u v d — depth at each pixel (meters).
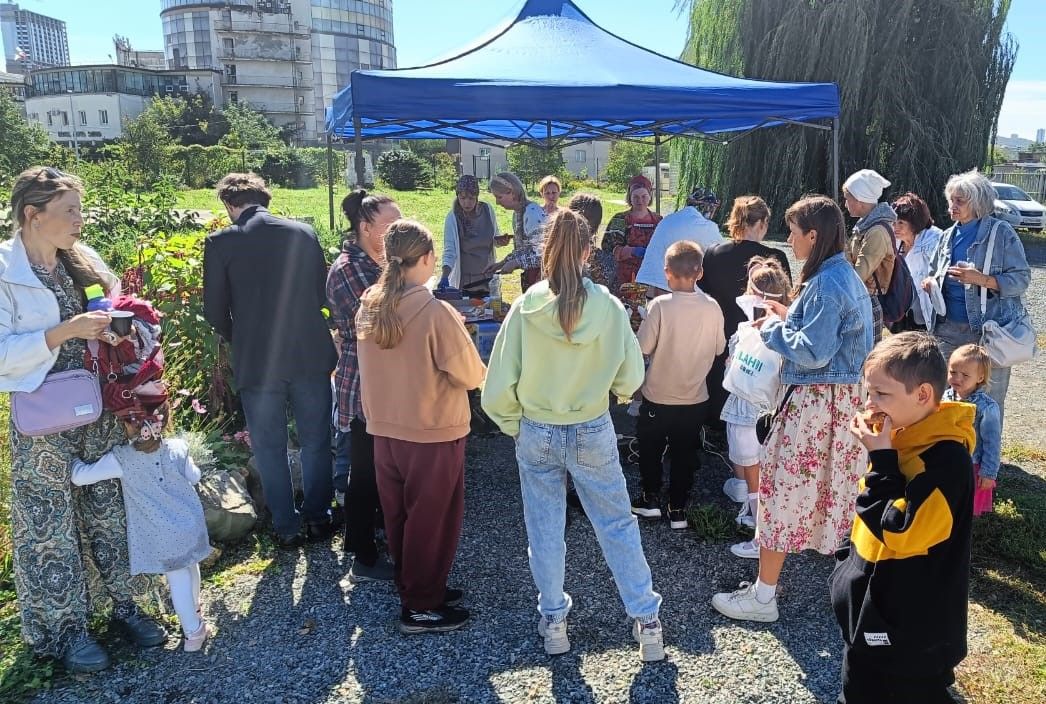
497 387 2.64
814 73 15.44
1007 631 2.99
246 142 54.31
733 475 4.36
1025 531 3.71
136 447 2.71
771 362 2.93
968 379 3.49
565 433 2.63
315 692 2.62
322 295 3.50
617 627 3.01
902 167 15.84
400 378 2.74
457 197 6.32
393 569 3.36
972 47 16.03
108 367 2.65
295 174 41.50
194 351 4.73
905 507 1.89
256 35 77.19
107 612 2.97
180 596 2.79
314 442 3.60
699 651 2.84
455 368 2.70
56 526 2.65
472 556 3.59
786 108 5.13
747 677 2.69
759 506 2.95
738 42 16.20
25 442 2.57
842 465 2.78
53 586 2.66
